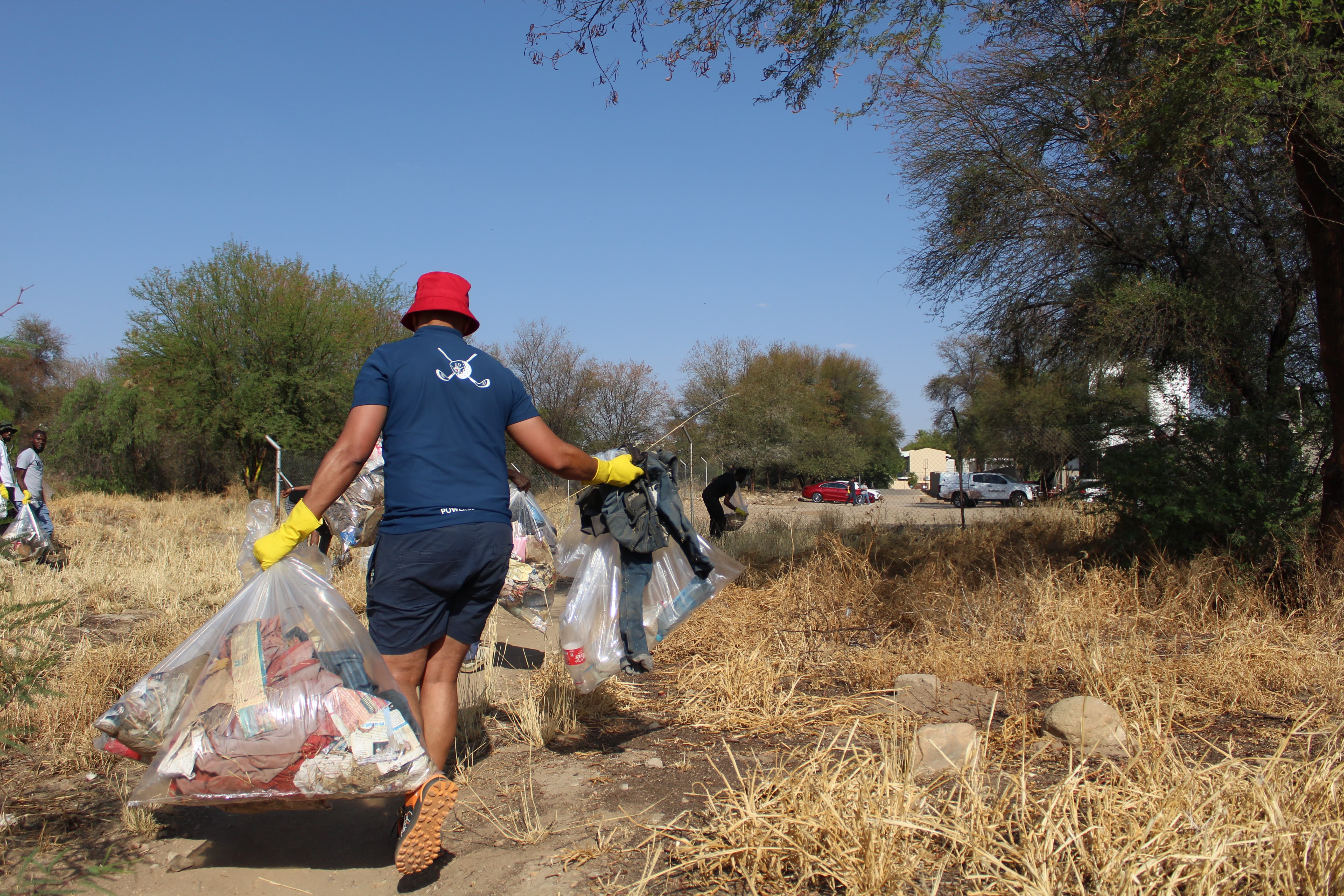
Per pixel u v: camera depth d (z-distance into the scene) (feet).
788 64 24.18
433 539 9.16
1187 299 33.99
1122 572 22.93
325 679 8.80
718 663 16.52
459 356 9.84
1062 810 8.69
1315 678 14.42
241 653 8.86
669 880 8.52
